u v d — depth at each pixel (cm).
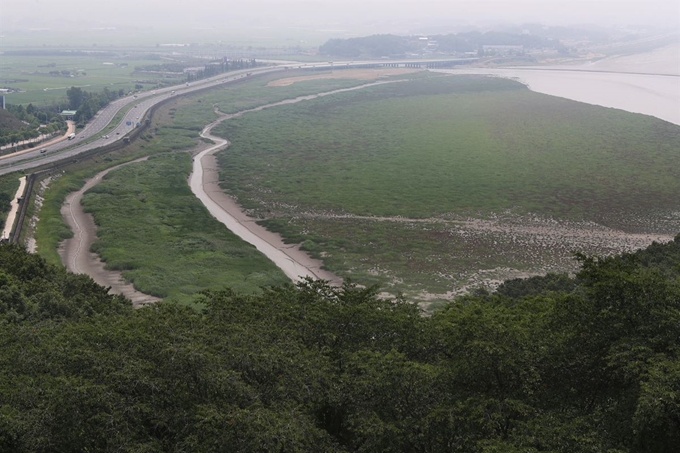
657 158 19212
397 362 4153
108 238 13175
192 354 3953
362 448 3809
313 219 14825
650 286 4272
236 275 11388
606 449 3509
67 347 4406
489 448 3472
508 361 4022
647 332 4069
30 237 12950
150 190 16950
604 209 15012
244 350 4238
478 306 5047
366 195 16488
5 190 14800
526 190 16562
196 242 13100
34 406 3788
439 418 3806
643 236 13312
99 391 3725
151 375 3959
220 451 3522
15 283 7950
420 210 15225
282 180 18075
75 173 18000
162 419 3772
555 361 4228
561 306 4469
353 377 4225
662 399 3453
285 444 3531
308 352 4459
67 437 3625
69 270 11544
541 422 3712
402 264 11906
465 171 18425
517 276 11244
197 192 17225
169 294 10381
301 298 5647
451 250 12638
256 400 3872
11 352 4591
